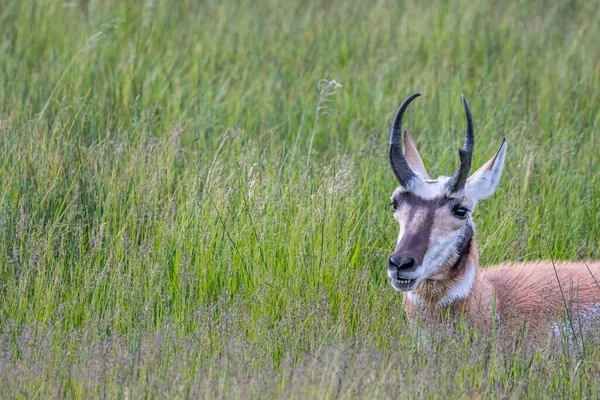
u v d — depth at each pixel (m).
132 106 36.19
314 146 35.75
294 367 21.05
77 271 25.97
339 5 54.59
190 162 31.34
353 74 42.19
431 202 22.39
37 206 27.75
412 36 48.22
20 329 23.67
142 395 19.70
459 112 38.03
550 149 34.03
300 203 27.94
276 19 51.41
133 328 23.62
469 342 22.36
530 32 50.25
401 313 24.03
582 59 45.00
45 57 43.09
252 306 24.80
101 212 28.50
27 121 33.31
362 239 27.88
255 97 39.31
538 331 23.88
